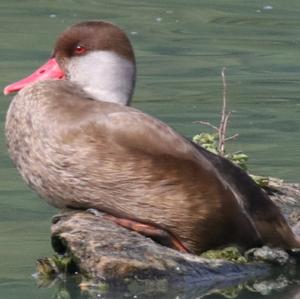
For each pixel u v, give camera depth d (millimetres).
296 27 23828
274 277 10352
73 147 10188
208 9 25547
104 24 11328
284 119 16531
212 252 10508
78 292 9812
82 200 10383
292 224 11641
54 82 10805
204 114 16719
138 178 10156
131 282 10008
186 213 10266
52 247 10758
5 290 9812
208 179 10273
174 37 22547
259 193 10820
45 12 24719
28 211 12164
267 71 19875
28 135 10445
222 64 20375
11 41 21641
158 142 10219
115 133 10172
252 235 10555
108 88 11203
